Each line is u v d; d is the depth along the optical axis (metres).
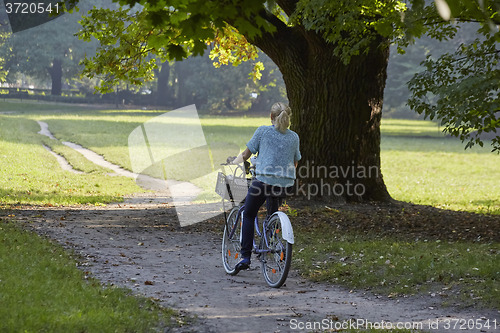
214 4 5.88
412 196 29.61
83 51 111.44
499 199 28.83
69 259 9.92
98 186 28.67
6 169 31.77
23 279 7.75
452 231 15.92
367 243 13.14
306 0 16.03
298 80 19.86
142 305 7.33
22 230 12.38
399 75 109.00
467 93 13.50
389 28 13.34
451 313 7.65
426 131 92.81
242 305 7.89
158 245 12.60
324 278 9.90
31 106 102.19
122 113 96.88
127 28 19.36
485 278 9.10
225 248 10.26
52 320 6.12
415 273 9.62
